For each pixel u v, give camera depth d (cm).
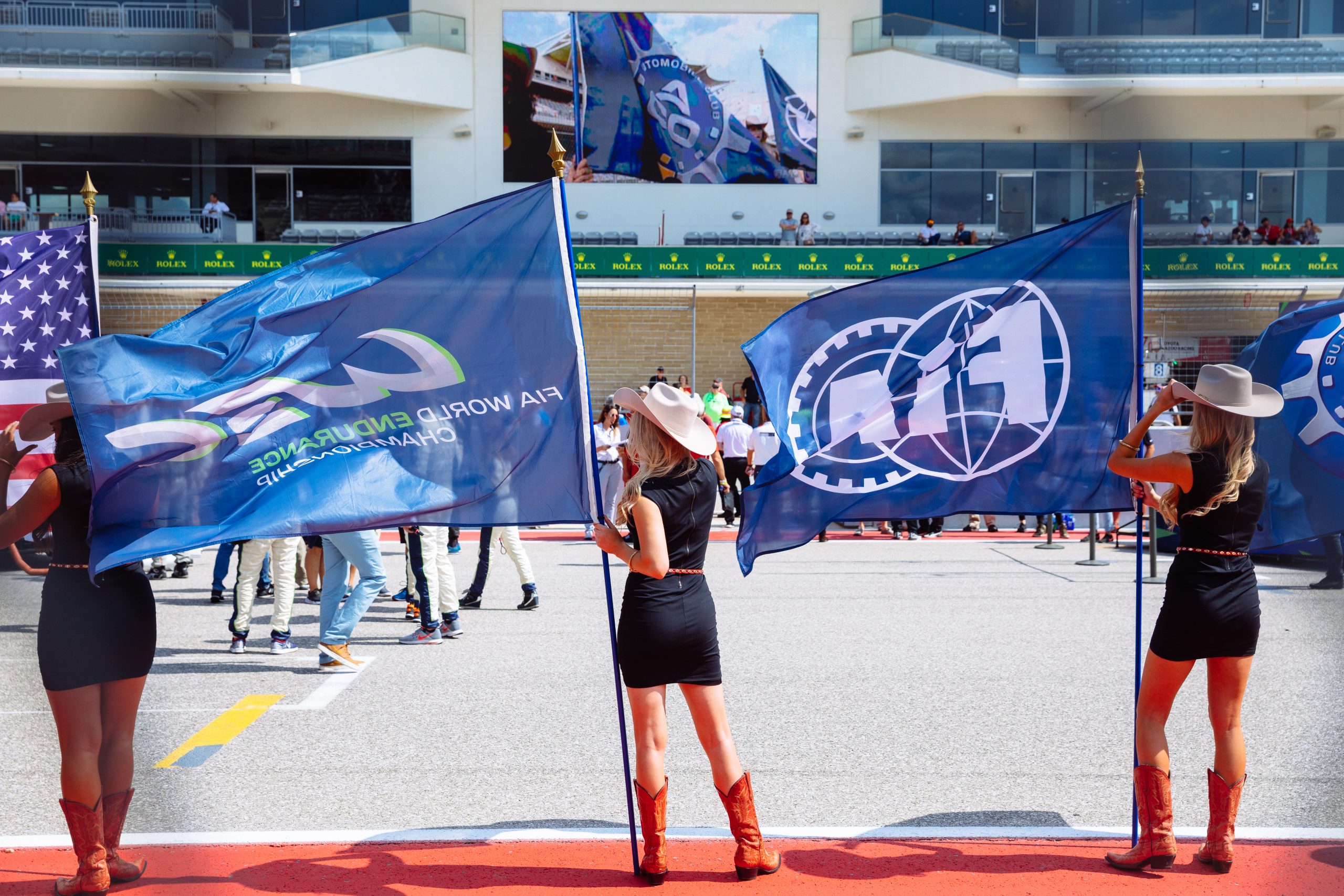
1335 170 3019
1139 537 446
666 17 2991
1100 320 478
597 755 543
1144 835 397
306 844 423
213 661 765
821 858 410
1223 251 2595
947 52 2955
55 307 725
